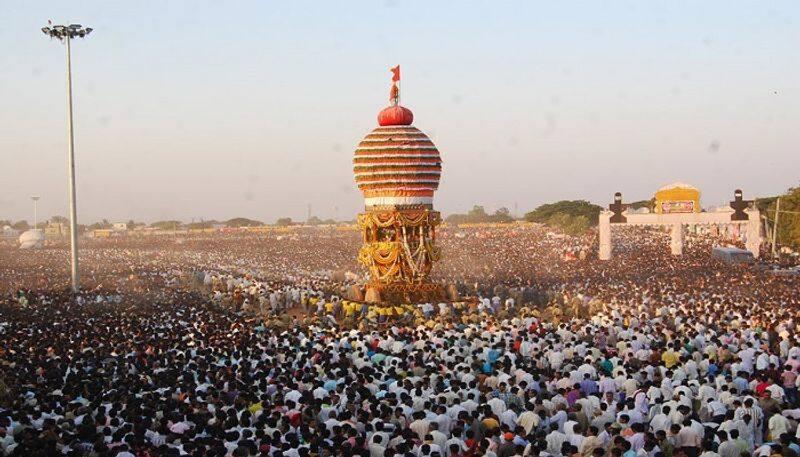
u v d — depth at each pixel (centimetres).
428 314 4912
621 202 9075
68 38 6675
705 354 3216
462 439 2138
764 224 11644
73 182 6738
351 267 9206
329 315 4878
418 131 5684
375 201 5666
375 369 2834
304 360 2984
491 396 2445
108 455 1908
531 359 3089
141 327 3916
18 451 1980
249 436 2006
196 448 1952
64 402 2384
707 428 2136
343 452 1948
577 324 3934
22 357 3178
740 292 5406
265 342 3372
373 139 5631
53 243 16312
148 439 2066
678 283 5994
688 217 8919
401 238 5569
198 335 3606
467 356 3048
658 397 2461
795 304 4606
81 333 3703
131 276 8156
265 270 8988
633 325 3884
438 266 8862
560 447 2045
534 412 2270
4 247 15525
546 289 5925
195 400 2377
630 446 1978
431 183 5672
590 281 6550
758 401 2475
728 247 9138
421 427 2144
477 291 6009
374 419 2209
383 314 4841
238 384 2569
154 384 2681
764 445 1995
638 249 10200
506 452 2002
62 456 1956
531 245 11519
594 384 2681
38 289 6694
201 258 11212
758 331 3581
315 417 2250
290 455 1916
